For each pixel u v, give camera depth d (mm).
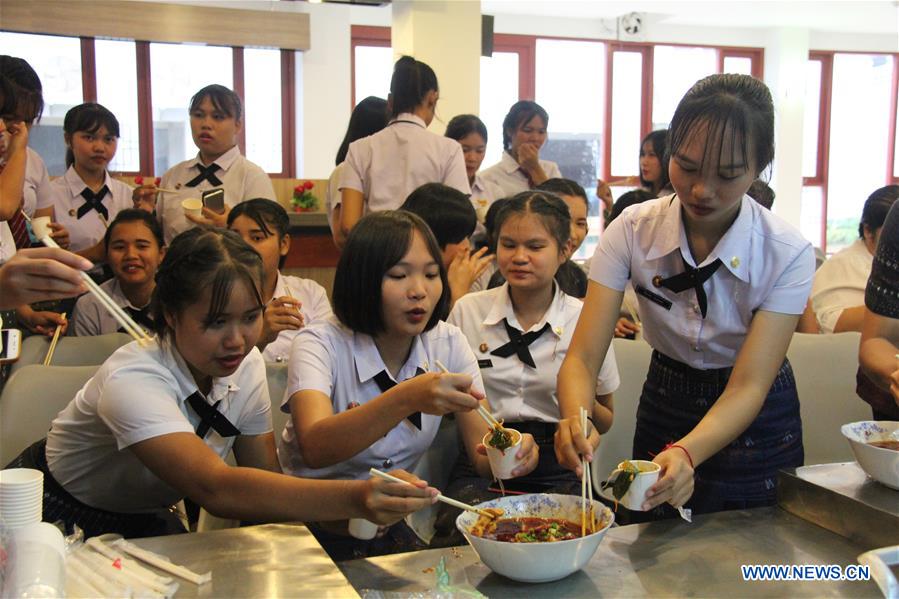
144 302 2709
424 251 1613
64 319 2520
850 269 2891
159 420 1359
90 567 1055
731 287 1512
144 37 7117
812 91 9727
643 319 1690
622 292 1633
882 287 1628
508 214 2049
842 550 1219
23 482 1031
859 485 1315
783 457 1658
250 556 1112
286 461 1776
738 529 1300
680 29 9180
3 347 1961
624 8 8398
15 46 7020
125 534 1657
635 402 2219
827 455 2328
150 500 1636
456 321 2170
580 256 9219
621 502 1254
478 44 5203
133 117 7449
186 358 1414
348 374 1703
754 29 9336
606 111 9117
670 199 1562
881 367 1566
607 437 2184
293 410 1606
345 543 1653
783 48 9219
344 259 1633
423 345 1772
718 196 1309
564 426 1380
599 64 9070
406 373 1737
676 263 1544
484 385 2107
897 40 9703
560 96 9016
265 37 7453
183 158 7680
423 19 5074
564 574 1107
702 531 1293
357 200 3301
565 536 1202
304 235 4293
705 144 1265
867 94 9852
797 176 9398
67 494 1574
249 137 7832
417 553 1226
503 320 2115
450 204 2406
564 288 2545
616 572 1149
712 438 1365
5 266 1097
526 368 2078
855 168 9969
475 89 5215
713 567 1166
